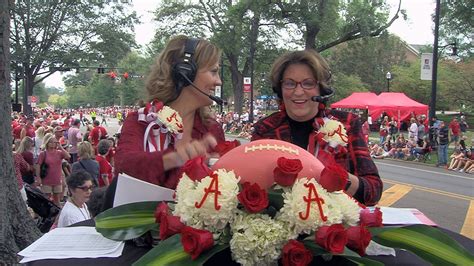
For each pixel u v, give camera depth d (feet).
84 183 16.22
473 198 35.63
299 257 3.63
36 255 4.47
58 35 132.36
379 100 93.91
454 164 57.21
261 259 3.73
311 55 6.34
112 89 355.36
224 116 131.75
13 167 13.87
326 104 6.66
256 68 125.70
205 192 3.73
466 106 154.81
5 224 13.15
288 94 6.41
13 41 129.59
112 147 29.17
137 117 5.77
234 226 3.75
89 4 133.18
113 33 135.64
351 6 101.60
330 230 3.59
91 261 4.30
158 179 4.99
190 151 4.74
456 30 103.19
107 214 4.42
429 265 4.13
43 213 19.06
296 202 3.69
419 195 36.94
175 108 6.07
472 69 134.31
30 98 137.18
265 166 3.95
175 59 5.98
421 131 71.56
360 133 6.21
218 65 6.17
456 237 4.97
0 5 13.05
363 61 199.93
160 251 3.79
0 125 13.32
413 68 173.27
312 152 5.91
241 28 107.76
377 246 4.22
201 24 119.75
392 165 61.93
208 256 3.72
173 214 4.05
